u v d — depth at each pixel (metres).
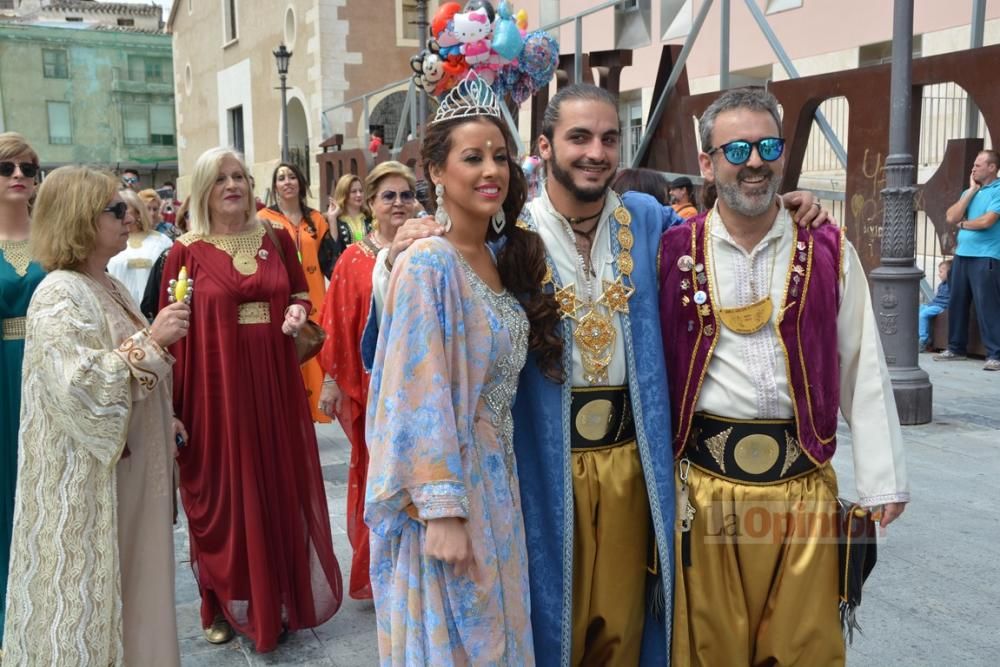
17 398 3.31
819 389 2.44
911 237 6.15
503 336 2.20
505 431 2.26
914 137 7.68
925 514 4.43
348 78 21.11
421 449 2.01
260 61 24.73
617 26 13.91
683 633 2.50
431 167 2.22
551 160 2.44
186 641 3.52
